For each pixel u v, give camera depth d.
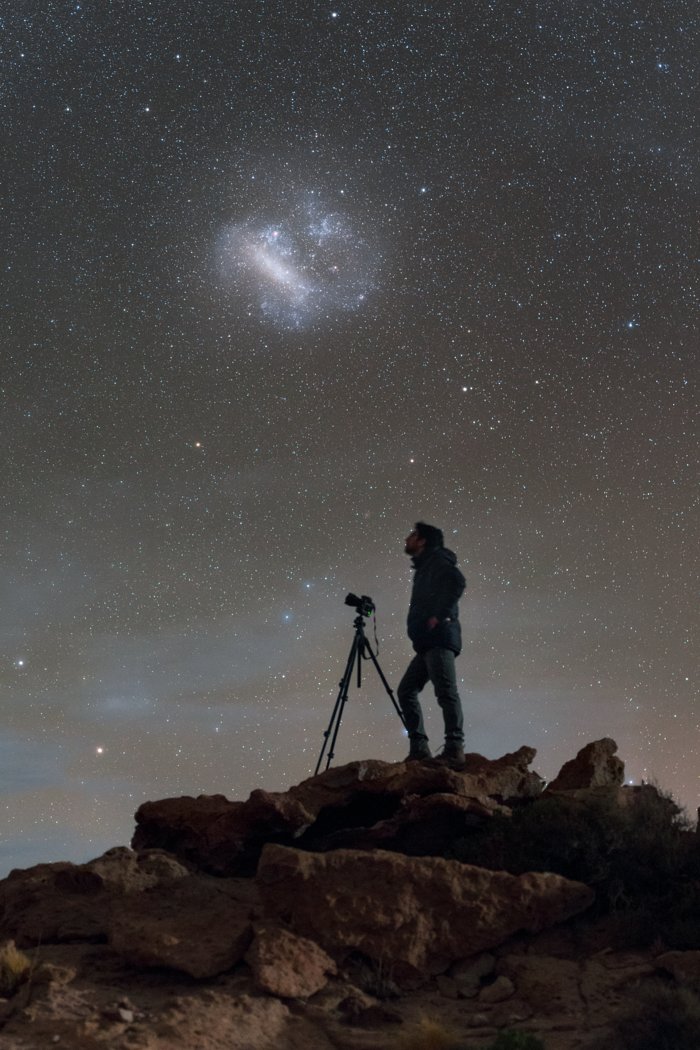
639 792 9.23
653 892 7.89
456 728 9.51
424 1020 6.04
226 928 7.15
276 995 6.44
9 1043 5.55
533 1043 5.63
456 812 8.81
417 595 9.96
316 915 7.15
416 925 7.20
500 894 7.46
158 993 6.50
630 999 6.42
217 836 8.79
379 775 9.13
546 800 8.70
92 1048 5.48
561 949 7.36
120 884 8.01
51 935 7.52
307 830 9.16
